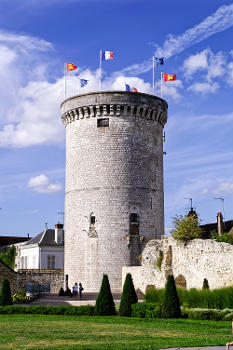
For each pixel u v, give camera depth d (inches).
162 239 1833.2
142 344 842.8
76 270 2001.7
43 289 2316.7
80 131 2070.6
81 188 2031.3
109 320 1268.5
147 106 2057.1
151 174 2069.4
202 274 1576.0
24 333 1011.3
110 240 1955.0
